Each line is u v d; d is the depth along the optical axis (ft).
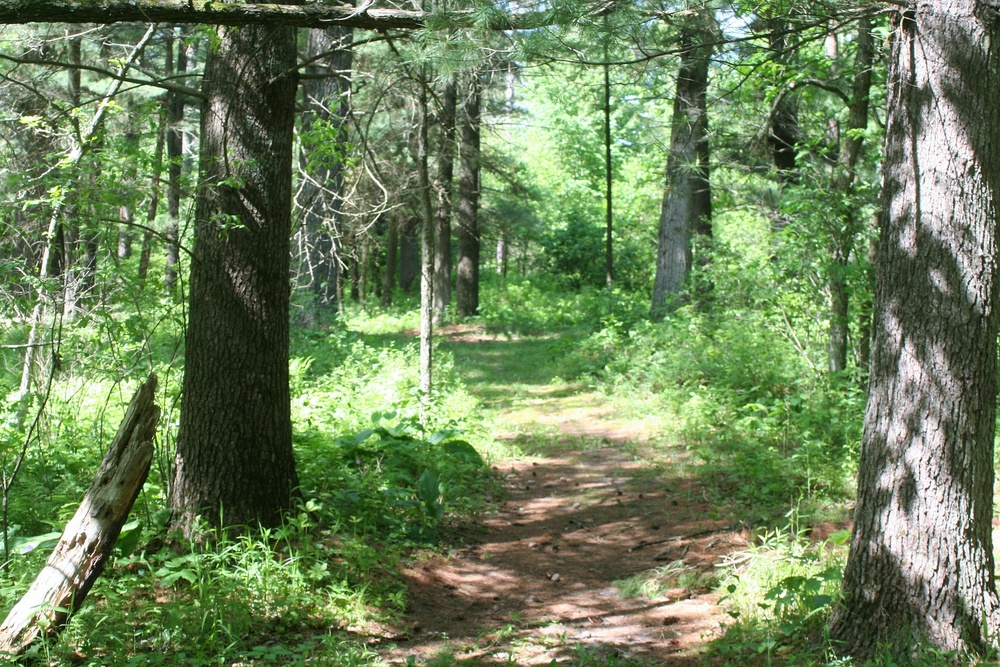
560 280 123.13
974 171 14.17
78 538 14.21
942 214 14.28
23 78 27.86
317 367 49.21
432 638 17.66
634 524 25.77
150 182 21.65
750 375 41.16
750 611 17.79
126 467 14.47
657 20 17.72
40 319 20.99
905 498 14.58
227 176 19.15
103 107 21.01
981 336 14.26
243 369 19.93
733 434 33.65
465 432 34.01
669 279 63.52
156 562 18.39
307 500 21.98
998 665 13.38
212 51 19.99
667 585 20.62
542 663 16.39
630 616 19.13
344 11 17.29
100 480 14.40
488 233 97.76
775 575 18.86
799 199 36.29
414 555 22.36
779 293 40.52
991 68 14.15
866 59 34.81
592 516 26.86
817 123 47.21
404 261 120.06
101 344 22.35
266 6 16.88
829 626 15.40
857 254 35.27
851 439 29.66
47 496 21.17
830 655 14.76
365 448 28.50
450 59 17.72
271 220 20.22
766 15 18.25
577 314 88.02
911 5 14.64
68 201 19.27
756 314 43.88
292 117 20.86
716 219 75.05
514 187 90.89
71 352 25.09
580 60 17.52
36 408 26.58
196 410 19.85
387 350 51.39
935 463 14.37
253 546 18.62
